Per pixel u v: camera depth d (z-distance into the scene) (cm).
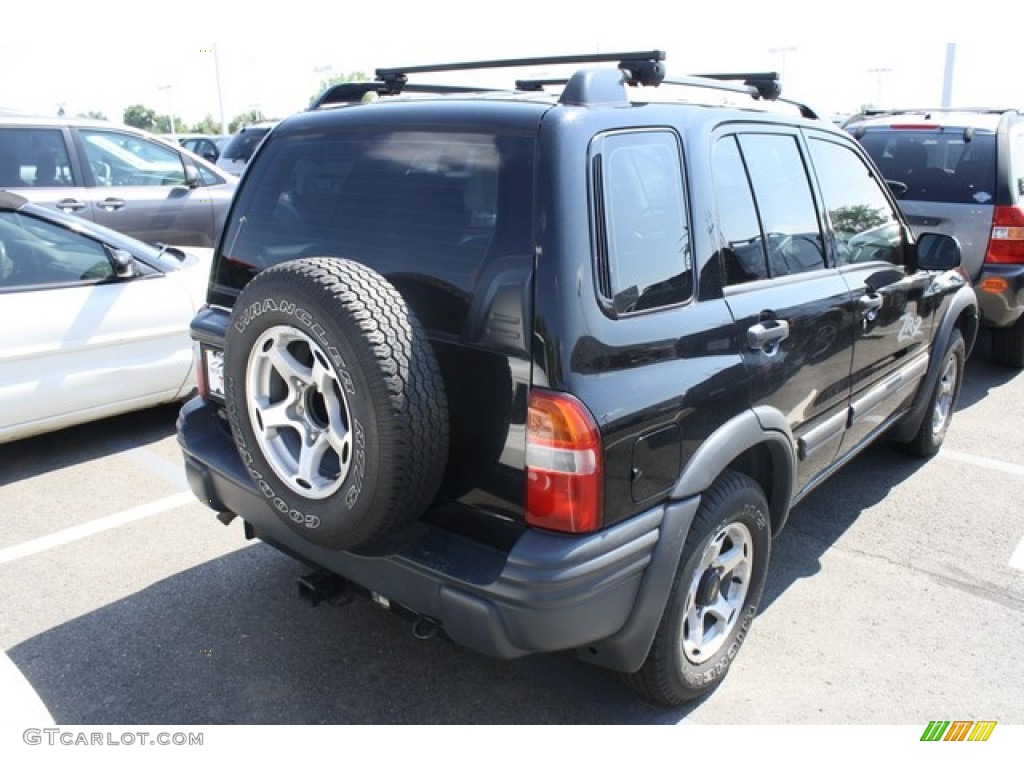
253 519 278
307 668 299
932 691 291
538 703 284
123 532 396
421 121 249
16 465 475
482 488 229
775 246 300
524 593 212
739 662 306
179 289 507
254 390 241
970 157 613
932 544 396
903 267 404
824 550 389
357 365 208
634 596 235
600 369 218
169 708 277
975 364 706
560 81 313
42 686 287
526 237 218
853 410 360
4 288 445
